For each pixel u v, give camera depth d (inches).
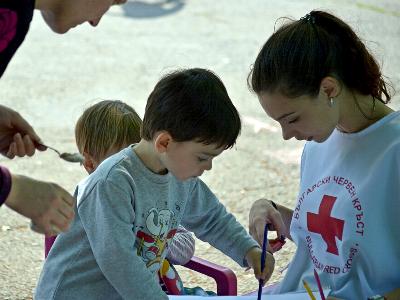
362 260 178.2
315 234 188.2
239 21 731.4
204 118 164.6
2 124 165.8
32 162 388.5
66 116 453.1
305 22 172.4
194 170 171.3
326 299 178.9
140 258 171.3
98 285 177.5
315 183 189.3
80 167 386.0
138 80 532.4
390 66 557.9
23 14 142.6
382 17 733.3
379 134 176.2
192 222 201.0
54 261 182.5
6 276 279.6
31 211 142.8
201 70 176.2
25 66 548.1
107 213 168.4
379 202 174.6
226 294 213.6
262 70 169.5
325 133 171.9
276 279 279.1
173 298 188.5
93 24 160.4
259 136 438.9
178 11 764.0
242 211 342.6
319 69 165.6
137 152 176.6
